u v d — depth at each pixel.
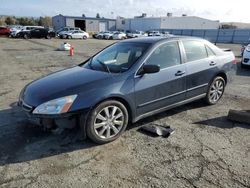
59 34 34.88
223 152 3.46
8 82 7.38
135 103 3.85
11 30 32.78
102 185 2.77
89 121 3.44
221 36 42.59
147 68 3.77
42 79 4.11
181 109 5.11
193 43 4.82
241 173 2.99
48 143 3.66
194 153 3.43
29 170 3.03
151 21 58.34
